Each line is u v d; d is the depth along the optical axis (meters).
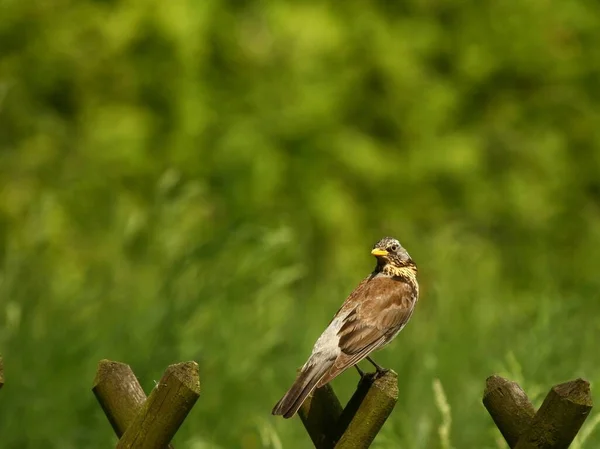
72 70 15.12
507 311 10.15
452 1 16.59
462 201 15.89
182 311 8.31
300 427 7.94
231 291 9.03
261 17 15.78
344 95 15.77
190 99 15.09
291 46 15.66
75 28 15.27
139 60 15.23
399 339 9.20
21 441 7.64
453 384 8.27
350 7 16.16
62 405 7.80
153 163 14.84
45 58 15.09
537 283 14.77
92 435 7.68
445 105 16.19
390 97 15.98
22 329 8.12
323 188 15.19
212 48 15.45
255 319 9.05
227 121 15.26
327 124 15.51
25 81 15.09
